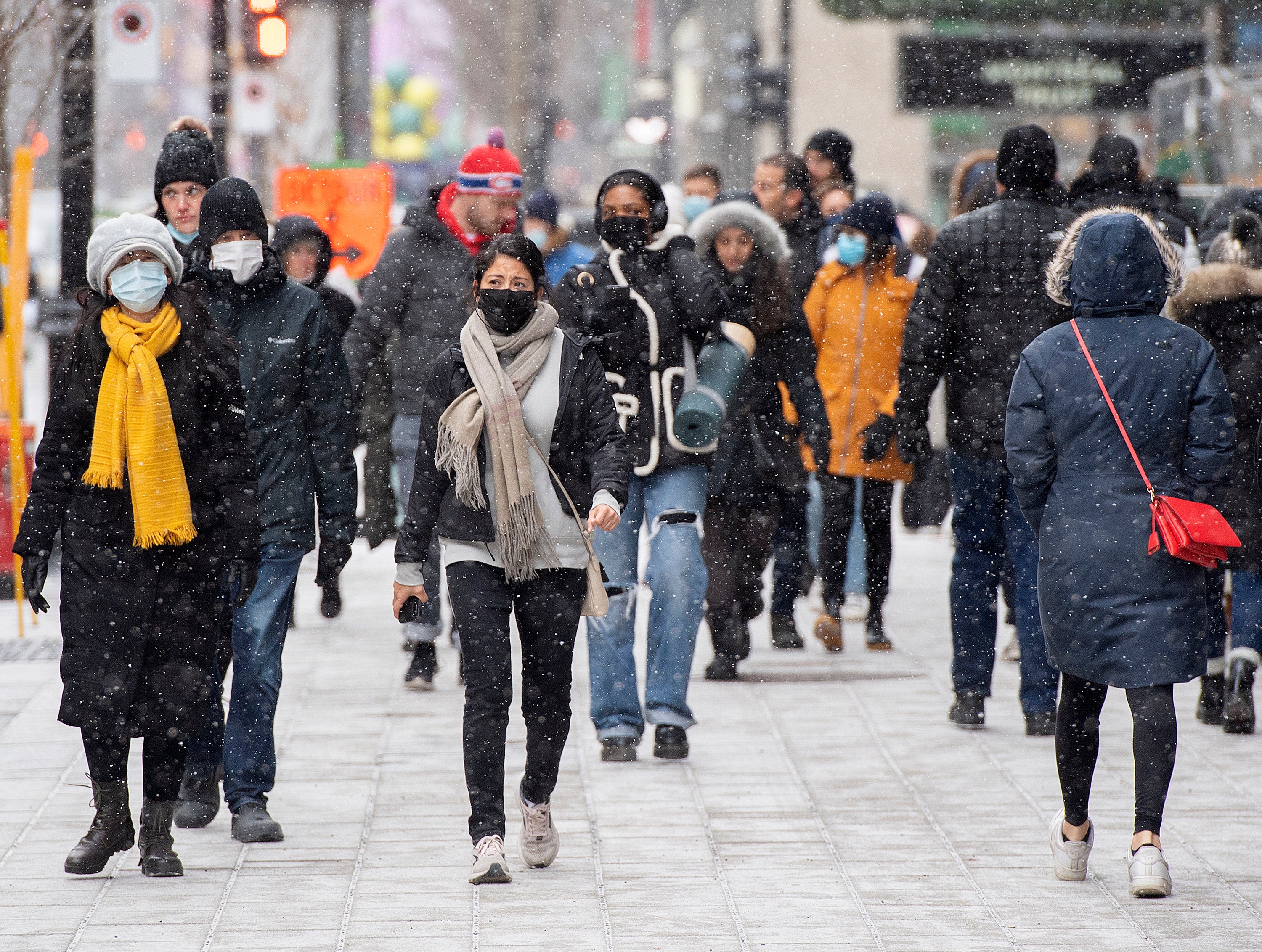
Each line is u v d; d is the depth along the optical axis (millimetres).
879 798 24750
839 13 76875
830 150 40188
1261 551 28125
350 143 90375
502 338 21062
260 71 57156
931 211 118812
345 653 36156
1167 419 20266
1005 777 25922
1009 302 27859
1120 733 28875
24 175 38719
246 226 22641
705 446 26641
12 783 25250
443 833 22984
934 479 49438
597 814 23953
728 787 25438
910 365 28531
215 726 23312
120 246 20266
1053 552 20422
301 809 24156
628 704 27000
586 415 21188
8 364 38219
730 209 31266
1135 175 31984
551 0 192375
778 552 36594
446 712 30406
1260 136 57000
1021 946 18438
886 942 18562
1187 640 20016
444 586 44750
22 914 19438
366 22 105938
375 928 19031
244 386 22578
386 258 32781
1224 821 23406
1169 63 75500
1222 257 28594
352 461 23359
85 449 20578
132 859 21766
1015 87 77062
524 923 19172
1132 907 19828
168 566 20625
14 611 40625
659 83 143875
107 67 46312
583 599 21391
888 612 41531
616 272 26578
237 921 19234
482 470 20797
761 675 33844
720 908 19797
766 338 32000
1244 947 18375
